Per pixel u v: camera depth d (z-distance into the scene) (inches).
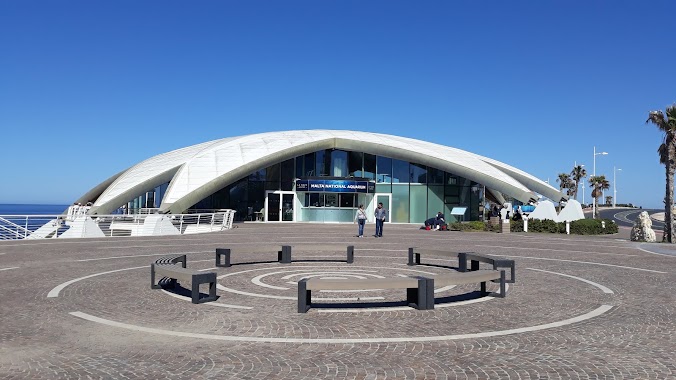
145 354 246.2
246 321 314.5
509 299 392.5
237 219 1865.2
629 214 3459.6
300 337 278.1
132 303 367.6
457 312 343.9
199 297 385.1
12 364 230.2
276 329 295.3
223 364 231.6
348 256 631.2
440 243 971.3
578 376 218.4
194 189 1566.2
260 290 428.1
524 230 1441.9
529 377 216.7
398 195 1940.2
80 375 216.2
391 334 285.4
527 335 285.4
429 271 560.1
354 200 1914.4
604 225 1465.3
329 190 1860.2
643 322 318.7
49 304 361.7
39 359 237.6
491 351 253.9
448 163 1844.2
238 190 1868.8
